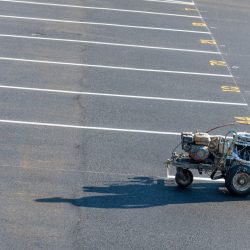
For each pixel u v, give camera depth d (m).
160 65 34.50
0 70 32.12
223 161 22.86
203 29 40.47
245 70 34.91
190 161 23.00
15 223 20.28
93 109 28.83
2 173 23.09
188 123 28.31
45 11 41.19
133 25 40.03
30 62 33.47
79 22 39.72
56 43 36.28
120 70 33.41
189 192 22.98
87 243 19.58
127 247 19.53
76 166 24.02
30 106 28.59
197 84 32.53
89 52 35.47
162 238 20.12
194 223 21.11
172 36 38.84
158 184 23.33
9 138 25.64
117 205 21.81
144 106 29.59
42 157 24.45
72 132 26.62
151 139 26.58
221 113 29.61
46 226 20.28
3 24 38.34
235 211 21.92
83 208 21.44
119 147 25.70
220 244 20.09
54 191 22.30
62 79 31.72
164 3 44.78
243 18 43.28
